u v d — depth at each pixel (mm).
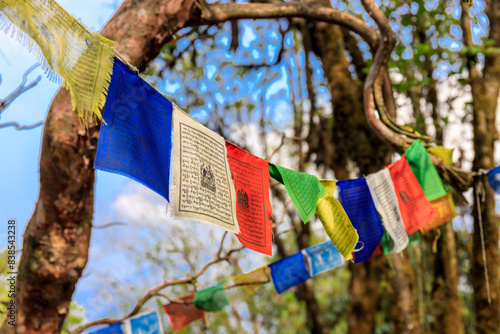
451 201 5215
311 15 5047
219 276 13188
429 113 8273
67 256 3484
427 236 7859
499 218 6844
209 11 4211
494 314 6250
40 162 3451
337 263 5238
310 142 8547
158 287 5012
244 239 2820
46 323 3498
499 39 7367
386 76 6031
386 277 7887
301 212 3219
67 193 3443
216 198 2580
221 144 2752
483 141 7023
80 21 1987
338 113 8125
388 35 5066
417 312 7496
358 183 4004
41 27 1809
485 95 7141
